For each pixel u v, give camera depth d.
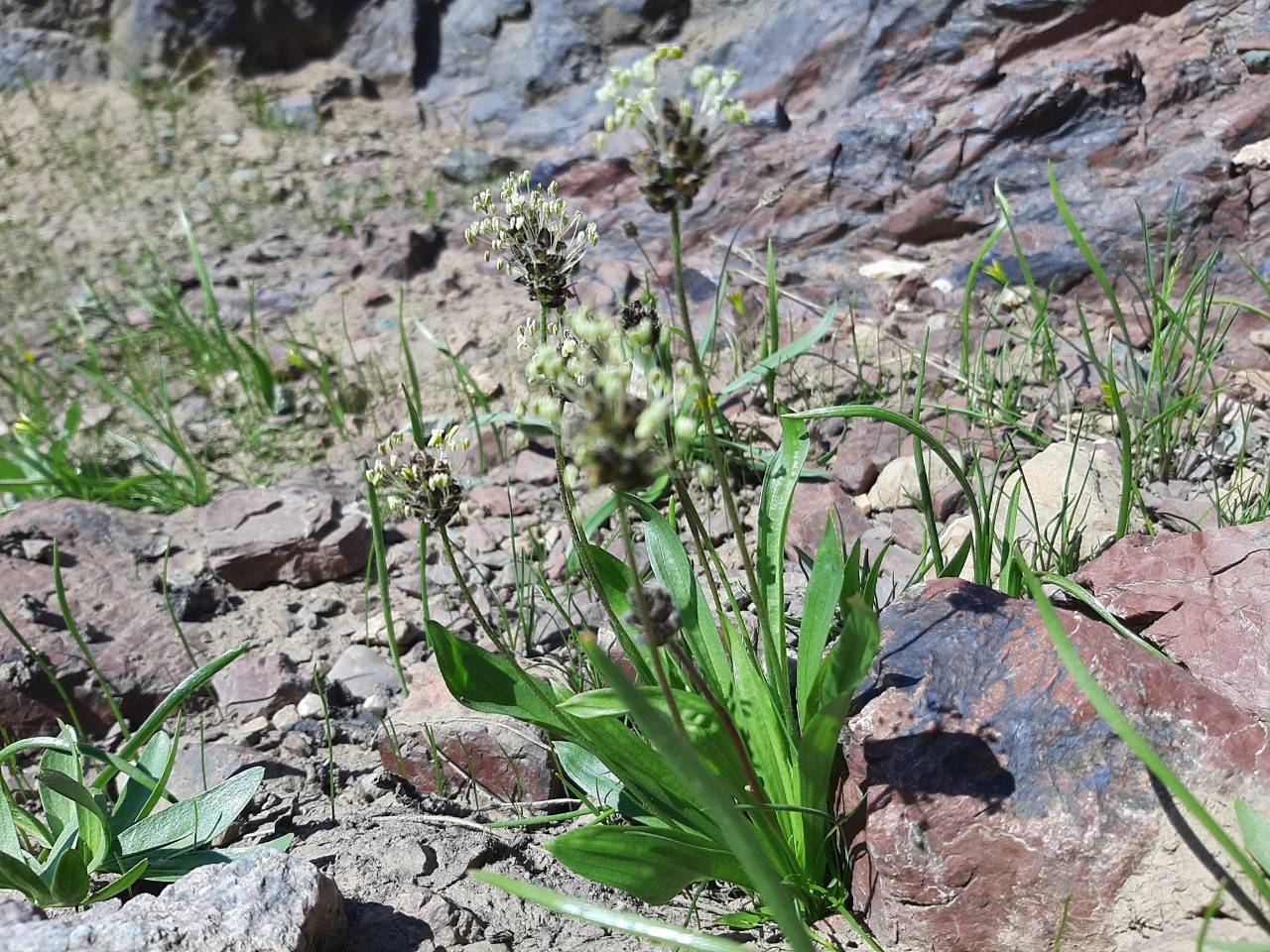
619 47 0.60
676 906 0.20
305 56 0.68
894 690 0.20
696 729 0.19
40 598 0.30
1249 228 0.38
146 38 0.68
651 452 0.14
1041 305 0.34
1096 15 0.44
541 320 0.20
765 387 0.36
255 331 0.44
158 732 0.24
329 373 0.43
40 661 0.26
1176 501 0.29
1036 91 0.42
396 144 0.61
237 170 0.60
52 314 0.51
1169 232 0.34
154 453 0.38
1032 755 0.18
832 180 0.44
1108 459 0.30
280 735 0.26
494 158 0.57
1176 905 0.17
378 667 0.29
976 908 0.18
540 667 0.27
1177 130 0.40
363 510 0.35
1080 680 0.15
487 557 0.32
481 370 0.41
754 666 0.20
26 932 0.17
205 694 0.28
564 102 0.59
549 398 0.15
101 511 0.35
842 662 0.17
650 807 0.20
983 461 0.31
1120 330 0.37
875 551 0.29
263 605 0.32
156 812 0.23
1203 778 0.17
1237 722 0.18
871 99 0.46
